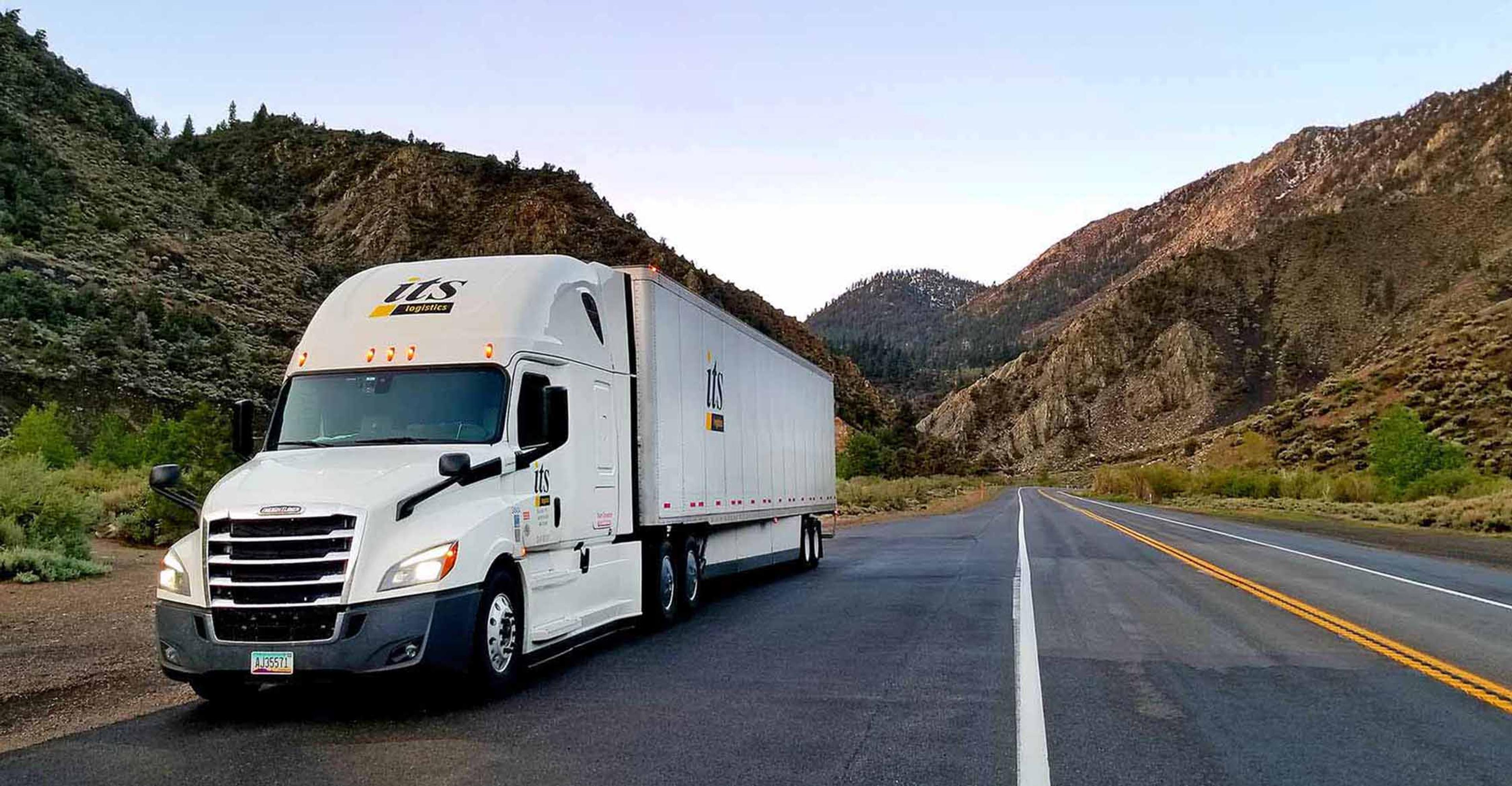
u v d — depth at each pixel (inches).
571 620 363.3
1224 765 225.0
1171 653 374.0
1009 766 224.2
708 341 546.9
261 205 6894.7
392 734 258.8
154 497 840.9
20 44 5743.1
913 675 333.1
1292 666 346.9
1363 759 229.8
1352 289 7495.1
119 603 535.2
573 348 386.0
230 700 302.8
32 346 2997.0
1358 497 2142.0
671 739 249.0
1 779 222.7
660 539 467.2
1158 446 6658.5
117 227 4237.2
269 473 299.3
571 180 7544.3
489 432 328.5
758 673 337.7
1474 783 211.0
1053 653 374.9
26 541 667.4
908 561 820.0
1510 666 347.9
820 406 859.4
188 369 3312.0
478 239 6624.0
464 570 288.0
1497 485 1727.4
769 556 684.7
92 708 301.6
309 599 271.0
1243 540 1065.5
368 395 339.3
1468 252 7317.9
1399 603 524.1
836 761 228.1
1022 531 1259.2
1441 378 2997.0
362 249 6402.6
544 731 259.3
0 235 3649.1
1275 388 6830.7
